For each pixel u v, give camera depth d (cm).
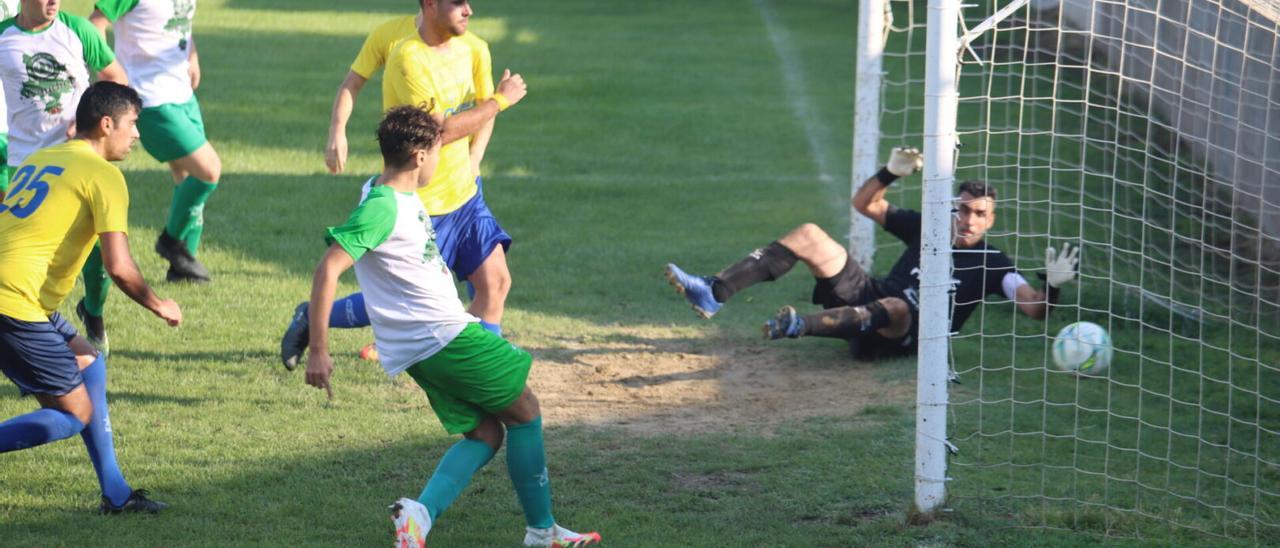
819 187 1498
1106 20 1622
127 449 673
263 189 1377
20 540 554
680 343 927
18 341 544
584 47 2725
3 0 858
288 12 3116
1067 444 712
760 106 2078
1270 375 853
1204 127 1387
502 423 604
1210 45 1354
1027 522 596
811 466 672
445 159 748
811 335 823
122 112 573
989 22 577
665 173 1572
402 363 535
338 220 1259
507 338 924
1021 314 986
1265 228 1168
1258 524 596
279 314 945
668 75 2373
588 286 1073
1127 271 1119
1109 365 803
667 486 642
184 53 958
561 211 1353
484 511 607
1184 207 1355
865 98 1059
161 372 807
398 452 682
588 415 763
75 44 804
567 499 623
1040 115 1898
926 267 579
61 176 556
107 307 940
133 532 568
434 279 534
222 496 614
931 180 570
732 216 1348
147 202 1267
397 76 746
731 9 3541
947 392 595
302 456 673
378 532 577
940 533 579
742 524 593
